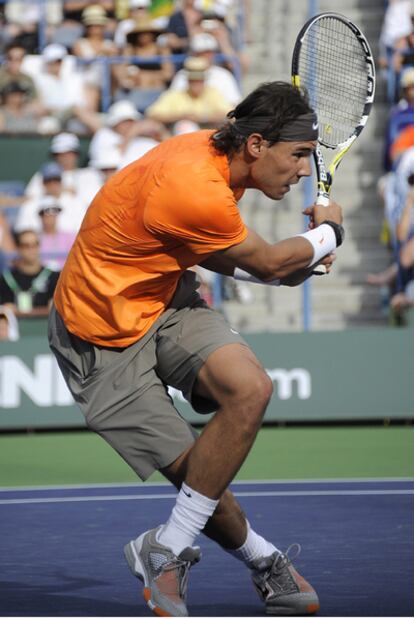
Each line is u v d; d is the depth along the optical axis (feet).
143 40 112.27
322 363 86.58
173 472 33.17
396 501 54.65
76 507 54.24
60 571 39.75
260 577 33.55
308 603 32.99
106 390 33.06
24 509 53.83
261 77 123.65
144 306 32.86
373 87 41.11
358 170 116.16
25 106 107.86
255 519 49.96
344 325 105.91
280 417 86.38
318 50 42.86
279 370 86.43
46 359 85.40
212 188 30.73
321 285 107.76
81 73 110.52
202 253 31.63
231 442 31.55
